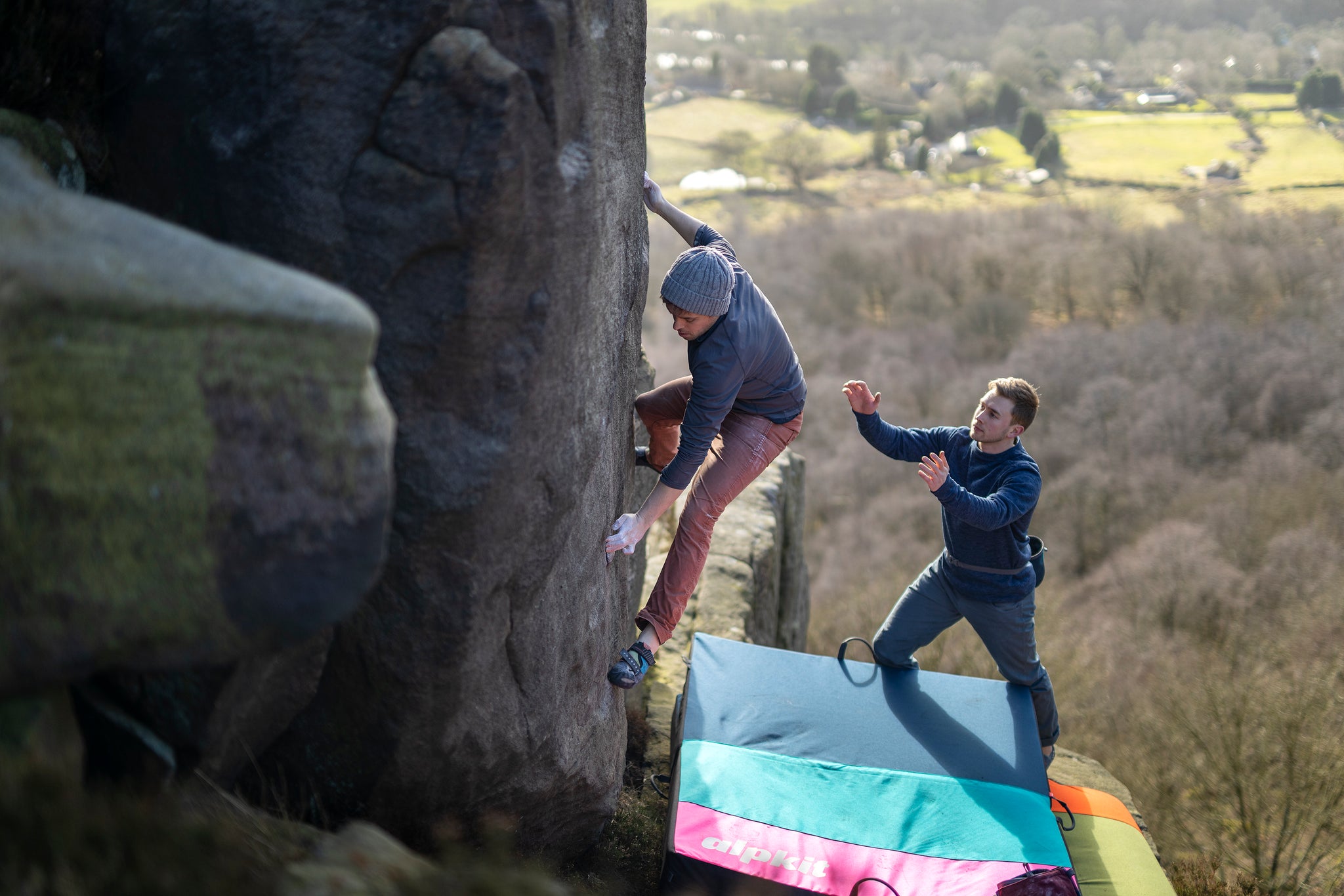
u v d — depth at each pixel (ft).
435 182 5.90
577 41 6.43
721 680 11.55
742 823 9.56
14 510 3.95
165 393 4.17
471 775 8.07
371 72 5.90
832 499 95.66
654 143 209.97
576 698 9.18
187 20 6.36
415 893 4.98
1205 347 90.79
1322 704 30.04
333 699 7.34
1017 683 11.96
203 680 6.02
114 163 6.99
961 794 10.11
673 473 8.83
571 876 10.87
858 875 9.04
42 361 3.92
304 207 6.07
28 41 6.51
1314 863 24.08
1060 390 93.50
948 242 127.13
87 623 4.18
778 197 180.75
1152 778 32.60
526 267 6.43
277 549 4.49
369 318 4.57
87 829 4.11
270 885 4.49
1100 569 71.87
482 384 6.49
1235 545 66.08
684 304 8.15
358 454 4.58
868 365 110.83
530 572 7.55
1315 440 76.95
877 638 12.26
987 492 10.66
